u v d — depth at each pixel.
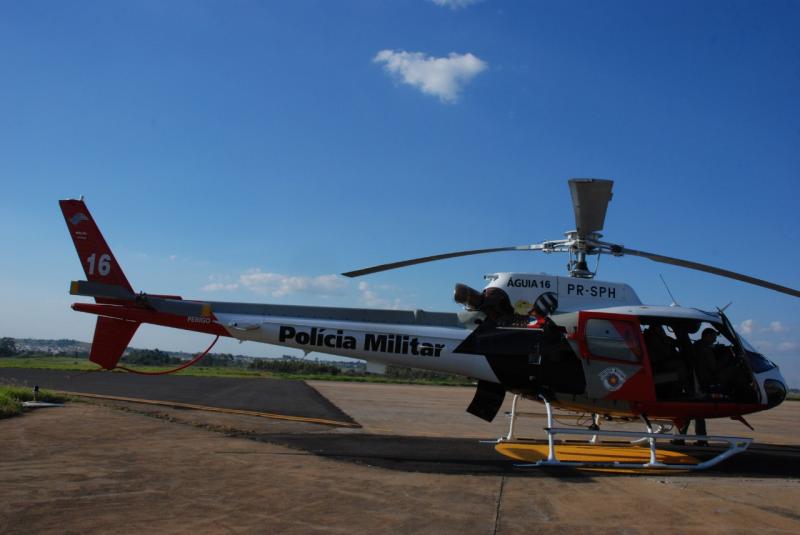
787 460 10.23
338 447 9.85
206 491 6.52
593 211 9.51
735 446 9.20
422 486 7.09
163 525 5.27
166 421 12.57
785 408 30.59
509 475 7.97
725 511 6.21
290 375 43.53
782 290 10.07
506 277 11.02
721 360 10.10
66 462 7.82
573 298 10.93
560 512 6.07
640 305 10.84
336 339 11.44
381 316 11.62
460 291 10.67
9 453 8.32
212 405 16.72
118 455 8.46
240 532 5.14
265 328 11.63
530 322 10.67
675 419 10.00
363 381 39.91
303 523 5.44
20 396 14.69
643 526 5.61
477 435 12.89
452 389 33.06
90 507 5.76
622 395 9.57
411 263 10.83
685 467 8.85
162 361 66.44
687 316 9.84
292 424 13.33
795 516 6.07
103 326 11.80
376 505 6.14
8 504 5.76
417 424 14.86
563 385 9.80
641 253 10.65
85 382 23.67
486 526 5.50
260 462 8.29
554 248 11.34
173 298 12.02
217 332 11.78
